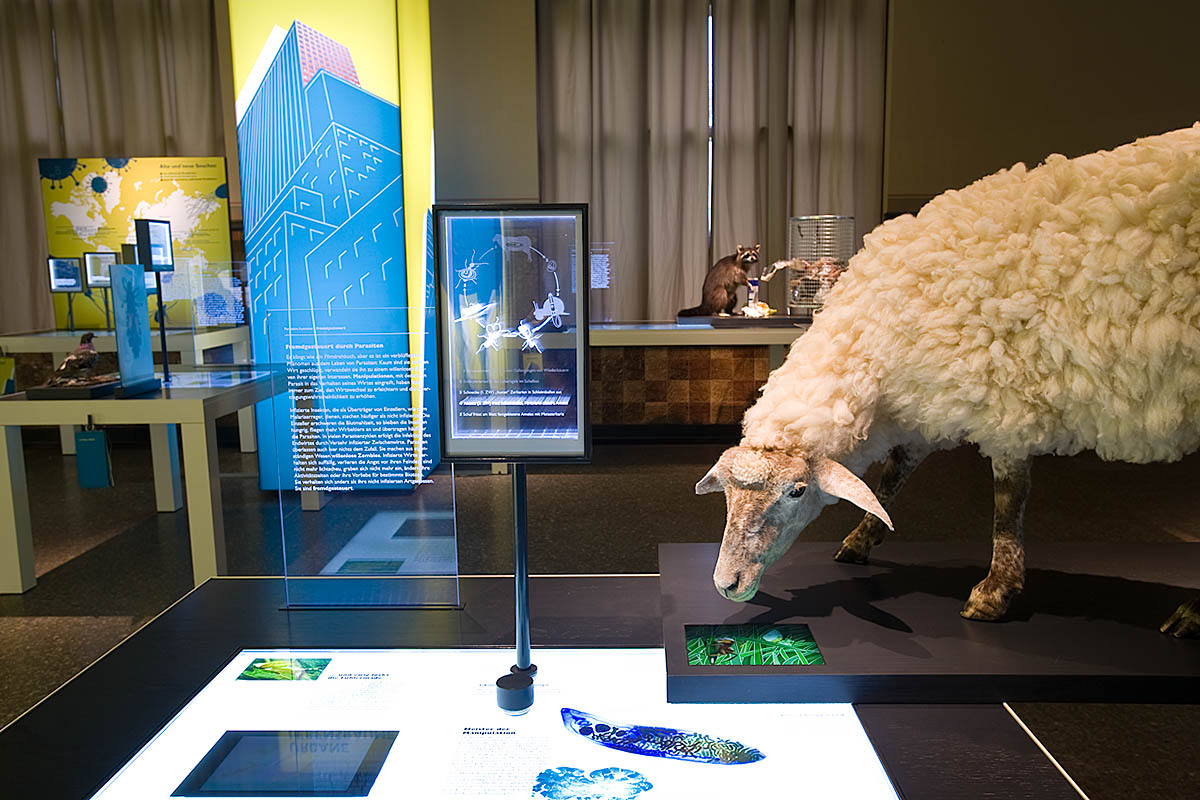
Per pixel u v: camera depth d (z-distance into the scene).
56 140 6.85
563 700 1.88
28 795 1.57
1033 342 1.74
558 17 6.53
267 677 2.03
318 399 2.33
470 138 5.71
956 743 1.64
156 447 4.59
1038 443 1.85
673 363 6.11
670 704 1.84
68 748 1.72
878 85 6.62
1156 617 2.04
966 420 1.85
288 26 4.22
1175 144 1.75
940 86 6.40
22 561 3.41
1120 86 6.29
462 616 2.30
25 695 2.54
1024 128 6.41
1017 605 2.12
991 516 4.33
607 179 6.77
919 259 1.82
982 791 1.49
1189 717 1.74
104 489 5.20
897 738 1.67
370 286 4.46
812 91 6.65
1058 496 4.65
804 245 6.22
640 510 4.45
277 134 4.27
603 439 6.25
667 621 2.06
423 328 2.32
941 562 2.45
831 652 1.88
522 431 1.71
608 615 2.27
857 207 6.82
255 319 4.34
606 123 6.69
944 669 1.79
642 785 1.58
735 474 1.81
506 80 5.63
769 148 6.68
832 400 1.86
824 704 1.81
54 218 6.21
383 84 4.40
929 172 6.54
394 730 1.81
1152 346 1.65
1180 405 1.71
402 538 2.37
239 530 4.27
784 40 6.52
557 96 6.64
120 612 3.22
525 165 5.74
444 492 2.36
